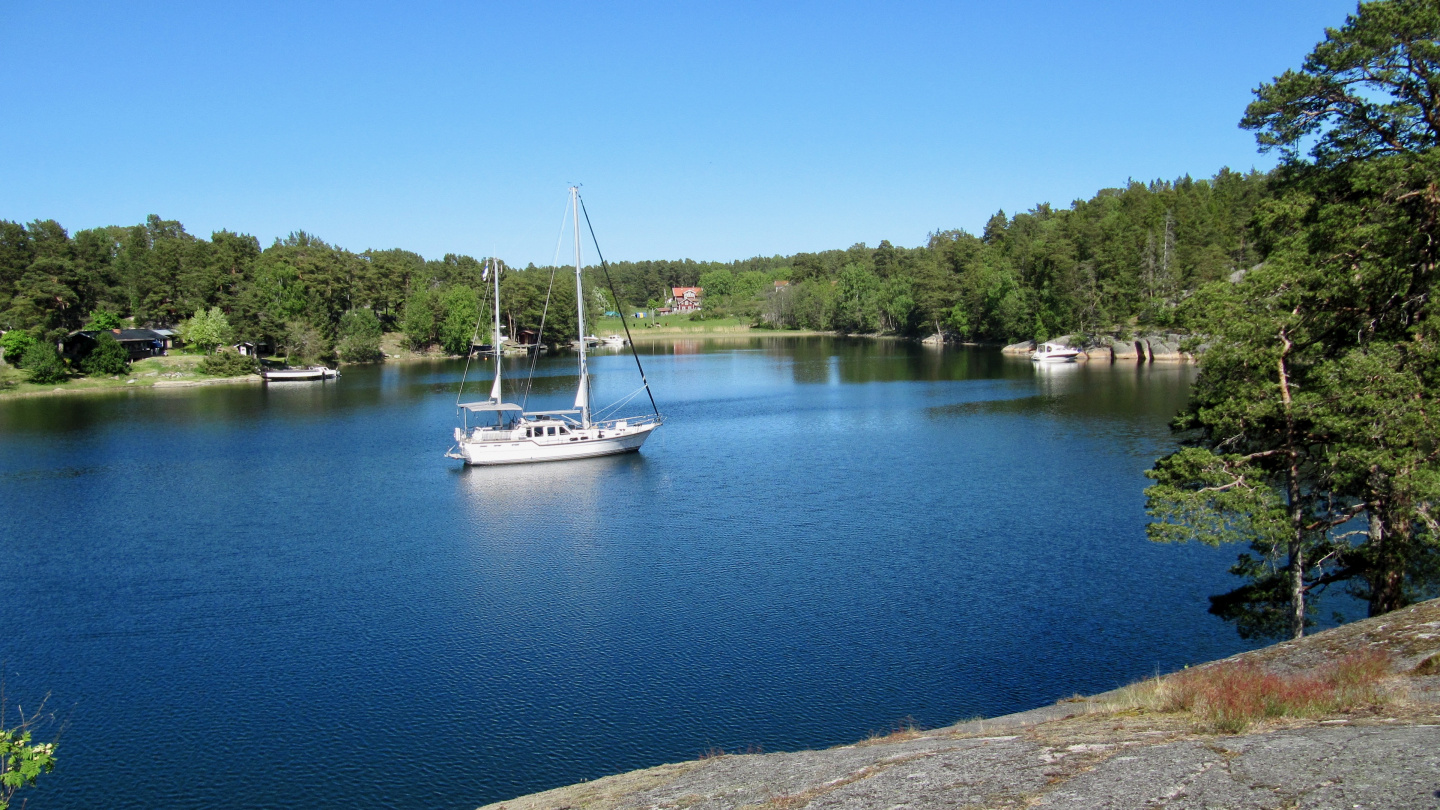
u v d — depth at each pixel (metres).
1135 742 11.77
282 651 29.11
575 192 63.72
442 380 120.00
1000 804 10.06
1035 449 59.28
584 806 13.95
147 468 60.03
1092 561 35.53
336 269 154.12
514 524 44.00
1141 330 122.81
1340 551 26.83
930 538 39.16
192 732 24.14
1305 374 26.81
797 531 41.00
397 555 39.28
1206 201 156.62
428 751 22.89
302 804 20.88
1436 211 25.16
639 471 56.41
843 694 24.95
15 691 26.66
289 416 85.44
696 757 22.00
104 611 32.91
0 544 41.88
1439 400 23.22
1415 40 25.98
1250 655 17.02
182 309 144.75
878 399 89.38
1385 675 13.45
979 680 25.52
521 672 27.05
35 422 82.50
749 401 91.00
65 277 121.69
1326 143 29.05
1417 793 8.55
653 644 28.67
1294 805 8.81
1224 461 26.25
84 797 21.34
